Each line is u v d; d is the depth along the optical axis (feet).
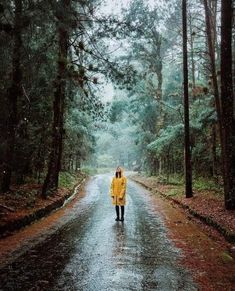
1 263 27.43
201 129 84.17
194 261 29.12
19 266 26.81
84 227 43.75
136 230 42.29
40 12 40.04
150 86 128.26
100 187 115.44
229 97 49.21
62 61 52.19
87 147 149.59
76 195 87.71
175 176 124.57
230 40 49.42
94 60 54.54
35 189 67.10
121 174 49.78
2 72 48.39
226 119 49.26
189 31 103.09
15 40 43.37
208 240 37.09
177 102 135.44
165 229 43.14
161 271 26.32
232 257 30.60
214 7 74.43
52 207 58.70
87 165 288.92
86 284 23.30
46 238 36.70
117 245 34.27
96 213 56.29
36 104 64.23
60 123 75.15
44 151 74.33
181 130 88.22
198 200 63.46
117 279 24.38
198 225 45.98
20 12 39.50
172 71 156.87
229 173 49.26
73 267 26.81
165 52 136.46
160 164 131.44
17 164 60.80
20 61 49.19
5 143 51.39
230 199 49.26
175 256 30.60
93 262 28.25
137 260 29.14
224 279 24.84
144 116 151.84
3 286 22.67
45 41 52.70
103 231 41.37
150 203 70.90
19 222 40.86
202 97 87.86
